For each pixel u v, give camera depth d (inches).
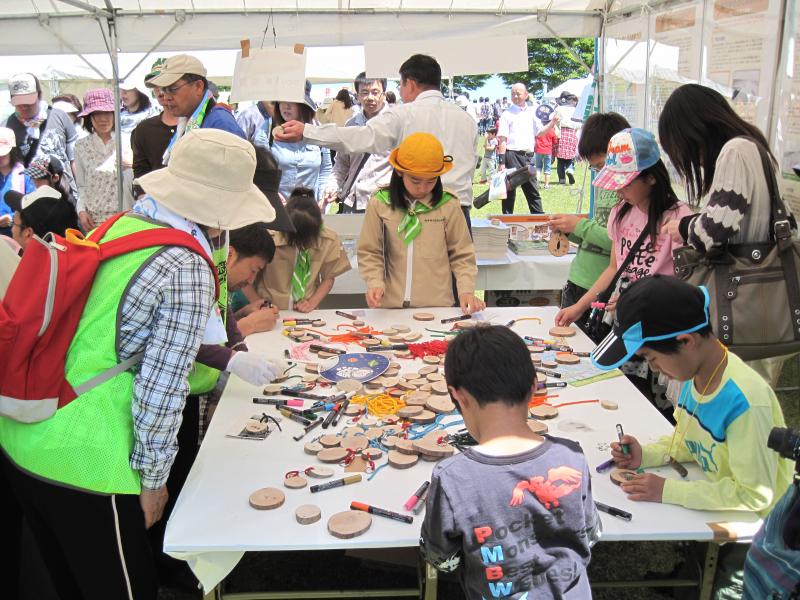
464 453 57.2
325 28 217.2
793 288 97.3
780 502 59.7
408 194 130.3
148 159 165.9
